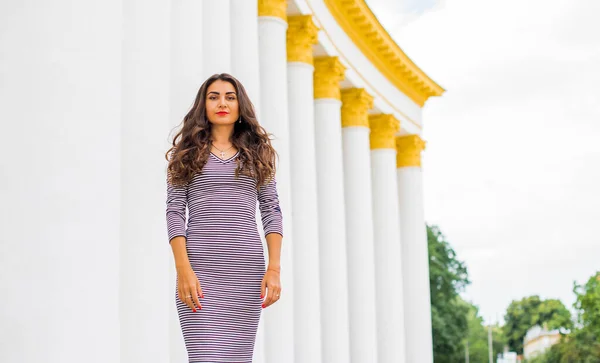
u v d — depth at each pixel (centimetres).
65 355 998
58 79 1053
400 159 5081
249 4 2425
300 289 3112
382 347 4419
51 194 1023
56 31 1065
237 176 950
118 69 1121
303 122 3177
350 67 3959
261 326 2167
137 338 1426
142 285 1440
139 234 1452
